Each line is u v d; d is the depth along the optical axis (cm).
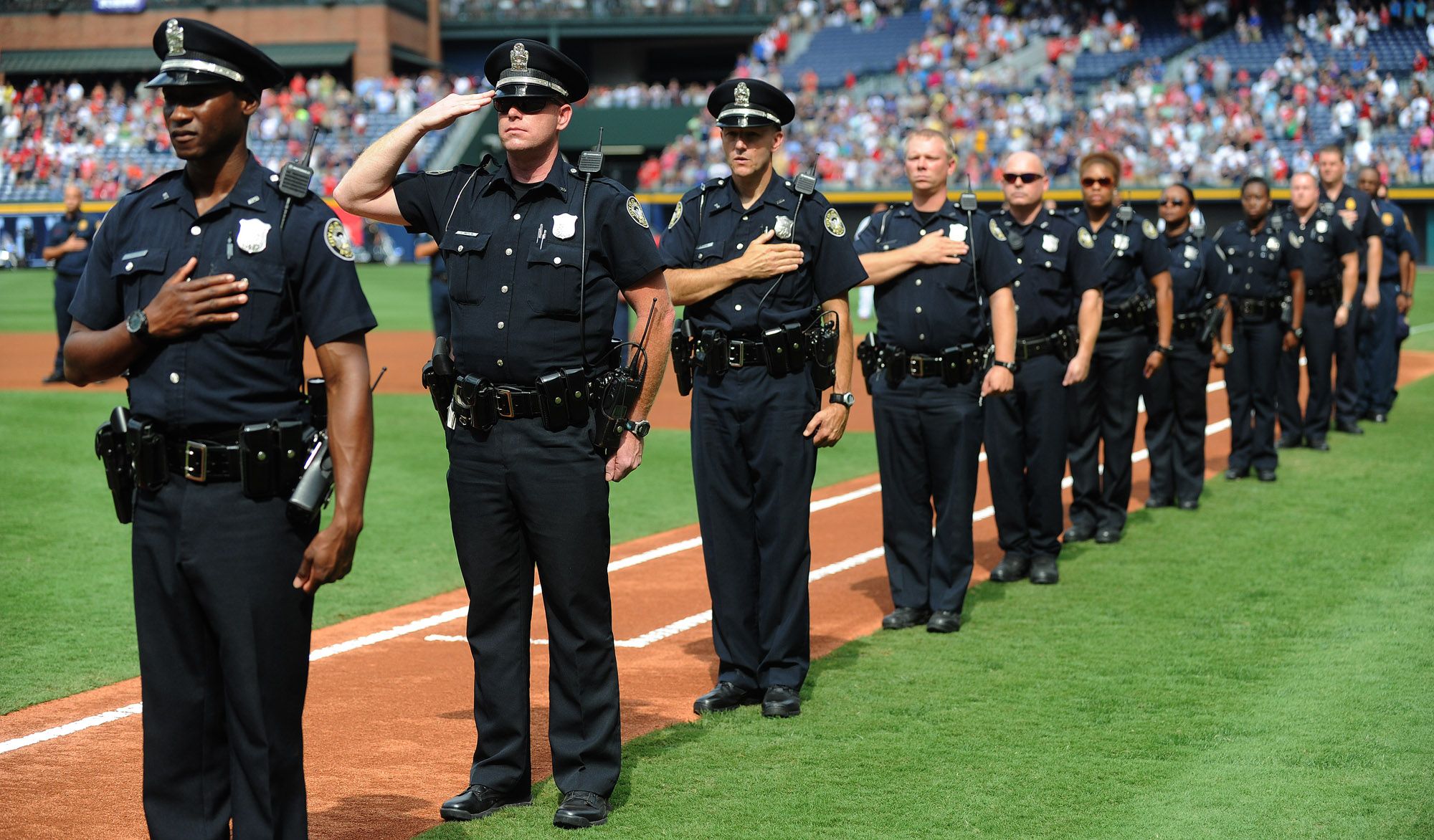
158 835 339
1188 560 770
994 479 725
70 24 4372
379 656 601
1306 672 562
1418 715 507
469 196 421
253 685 329
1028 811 419
